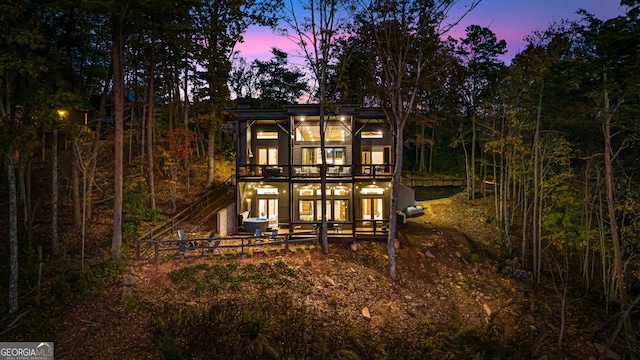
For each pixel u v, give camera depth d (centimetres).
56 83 1495
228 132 4112
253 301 1401
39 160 2469
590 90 1697
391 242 1798
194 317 1294
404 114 1905
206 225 2150
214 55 2384
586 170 1842
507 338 1577
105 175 2514
